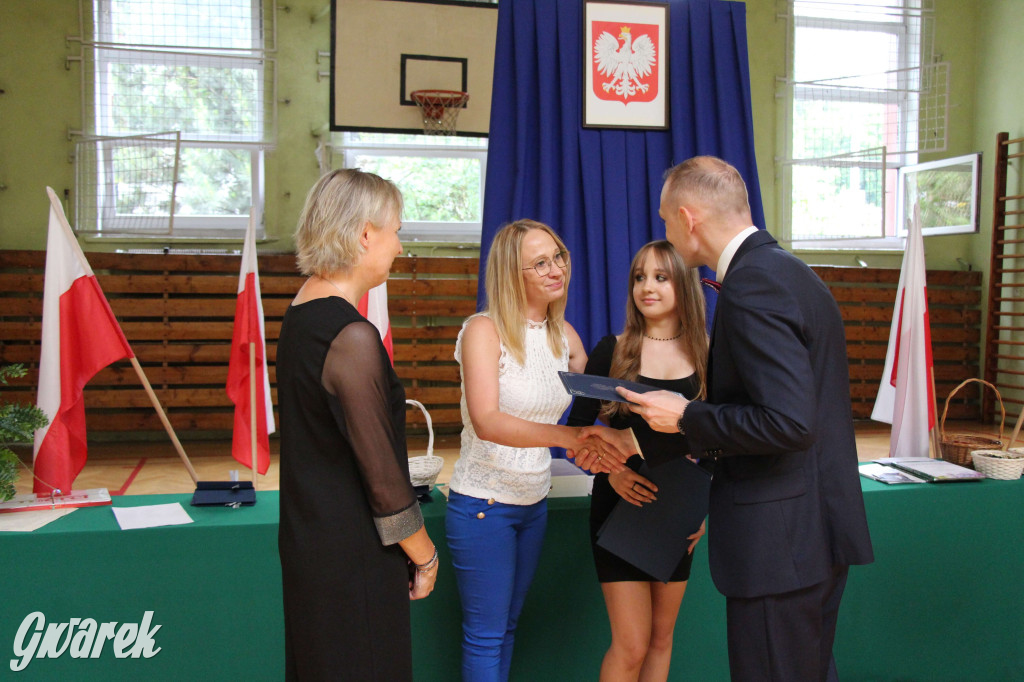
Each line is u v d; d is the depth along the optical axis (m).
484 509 1.70
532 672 2.06
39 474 2.14
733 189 1.44
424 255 6.33
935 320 6.86
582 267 3.26
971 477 2.29
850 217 6.86
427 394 6.12
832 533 1.39
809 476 1.38
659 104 3.29
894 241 7.05
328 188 1.29
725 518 1.42
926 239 7.05
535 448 1.75
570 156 3.21
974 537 2.28
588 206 3.22
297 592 1.25
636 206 3.29
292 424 1.26
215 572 1.87
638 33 3.26
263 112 6.06
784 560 1.35
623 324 3.22
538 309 1.81
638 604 1.71
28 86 5.72
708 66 3.35
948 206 6.64
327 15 6.08
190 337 5.80
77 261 2.18
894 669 2.23
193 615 1.86
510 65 3.21
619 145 3.26
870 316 6.73
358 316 1.25
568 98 3.20
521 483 1.71
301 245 1.31
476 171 6.44
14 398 5.57
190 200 6.03
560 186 3.23
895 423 2.79
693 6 3.32
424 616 1.96
